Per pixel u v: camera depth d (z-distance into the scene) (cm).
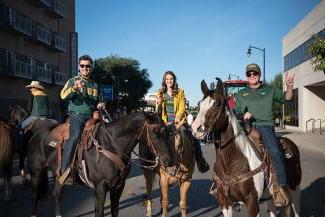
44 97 953
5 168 910
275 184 611
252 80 642
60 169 700
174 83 767
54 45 4594
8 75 3600
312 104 4072
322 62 1260
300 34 4184
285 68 5091
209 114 554
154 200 976
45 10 4444
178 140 698
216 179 602
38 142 771
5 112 3600
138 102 7619
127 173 666
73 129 687
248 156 585
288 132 3841
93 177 650
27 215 839
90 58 711
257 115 633
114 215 678
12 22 3500
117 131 649
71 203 938
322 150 2116
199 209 886
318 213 845
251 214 581
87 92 704
